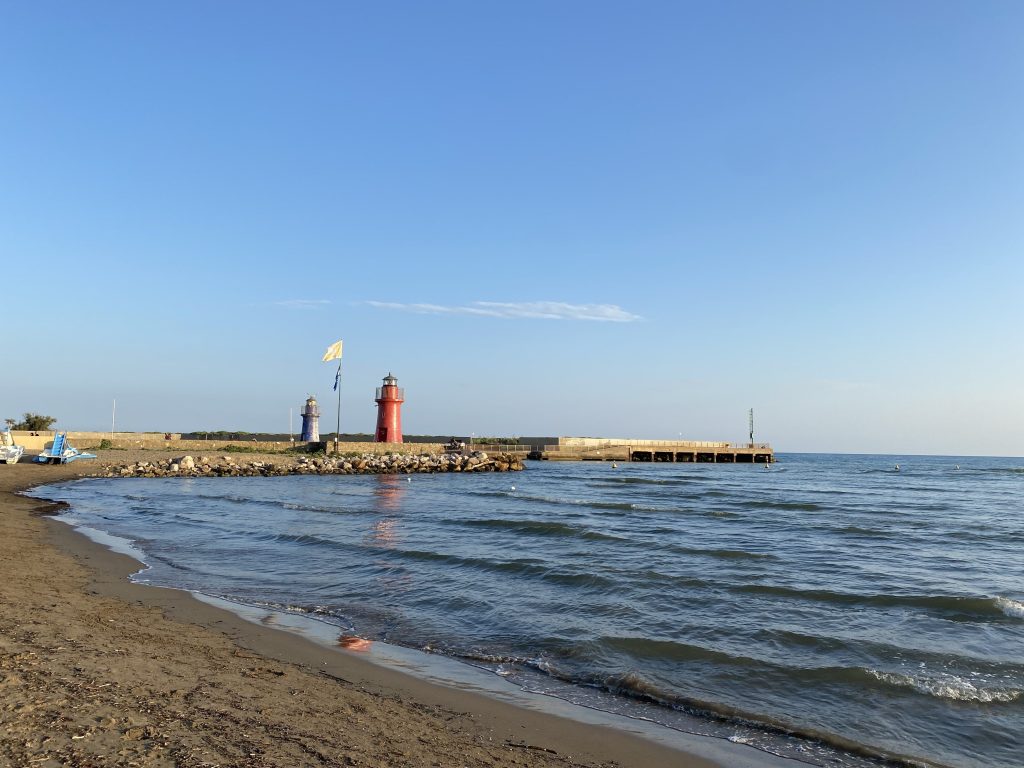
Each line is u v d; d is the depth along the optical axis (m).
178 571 15.34
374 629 11.05
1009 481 68.31
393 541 20.00
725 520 27.25
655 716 7.73
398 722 6.85
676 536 22.14
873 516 30.23
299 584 14.26
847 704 8.18
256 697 7.01
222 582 14.28
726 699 8.30
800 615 12.15
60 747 5.12
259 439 85.38
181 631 9.95
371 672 8.79
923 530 25.08
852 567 17.12
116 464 51.38
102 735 5.43
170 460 52.75
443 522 24.64
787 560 17.92
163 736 5.55
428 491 40.91
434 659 9.57
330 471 57.28
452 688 8.34
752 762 6.63
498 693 8.25
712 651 9.95
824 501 38.50
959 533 24.31
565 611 12.24
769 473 79.44
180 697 6.65
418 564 16.44
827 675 9.08
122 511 27.48
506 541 20.31
